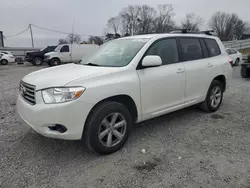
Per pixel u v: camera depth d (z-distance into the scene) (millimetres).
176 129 3871
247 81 9156
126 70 3084
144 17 60750
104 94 2781
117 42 3930
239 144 3289
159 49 3582
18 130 3799
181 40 3988
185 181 2426
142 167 2699
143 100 3268
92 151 2959
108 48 3895
